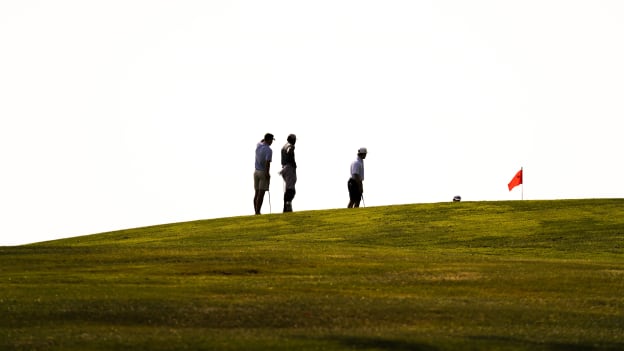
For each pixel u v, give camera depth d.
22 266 39.41
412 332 27.08
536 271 38.16
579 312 30.45
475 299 32.44
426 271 38.03
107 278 35.97
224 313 29.36
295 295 32.53
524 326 28.27
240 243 51.47
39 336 26.47
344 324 28.28
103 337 26.27
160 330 27.31
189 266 39.00
